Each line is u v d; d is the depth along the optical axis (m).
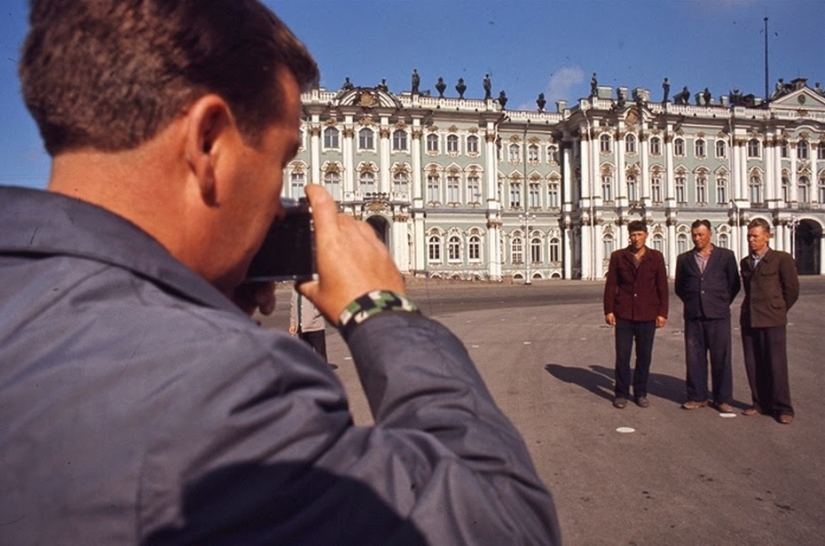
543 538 0.93
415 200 54.00
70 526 0.71
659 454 5.90
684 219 59.94
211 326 0.82
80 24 0.90
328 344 13.49
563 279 59.78
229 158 0.98
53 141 0.95
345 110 51.97
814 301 26.61
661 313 7.85
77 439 0.73
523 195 59.34
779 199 61.38
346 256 1.11
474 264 56.06
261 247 1.12
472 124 56.03
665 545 4.05
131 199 0.94
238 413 0.76
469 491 0.86
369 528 0.80
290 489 0.76
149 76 0.90
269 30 1.04
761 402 7.36
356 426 0.90
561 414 7.50
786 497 4.77
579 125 58.00
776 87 66.62
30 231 0.88
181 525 0.72
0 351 0.80
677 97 65.56
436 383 1.00
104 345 0.79
